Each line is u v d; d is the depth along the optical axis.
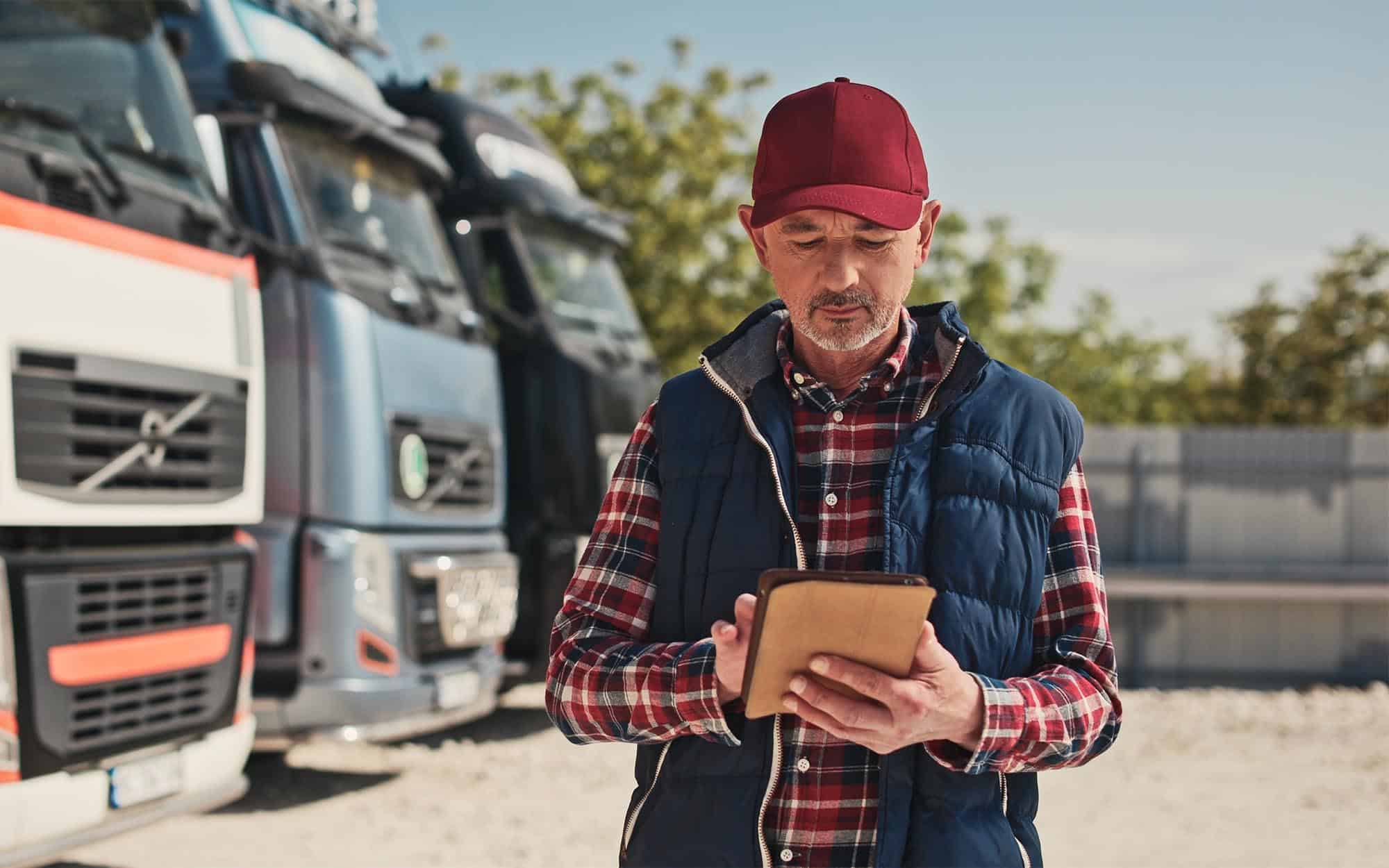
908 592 1.64
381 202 6.80
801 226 1.91
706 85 21.20
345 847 5.55
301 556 5.99
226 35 6.18
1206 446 12.39
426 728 6.52
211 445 4.85
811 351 2.03
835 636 1.68
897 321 1.99
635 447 2.12
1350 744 8.63
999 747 1.77
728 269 20.36
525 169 8.72
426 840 5.73
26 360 4.03
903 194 1.90
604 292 9.17
